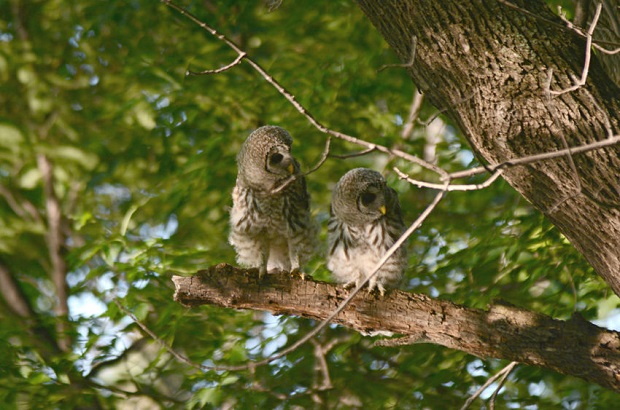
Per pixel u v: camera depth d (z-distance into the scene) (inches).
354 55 641.0
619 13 340.2
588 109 285.9
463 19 298.0
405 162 546.0
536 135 289.7
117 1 599.5
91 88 702.5
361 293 332.2
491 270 499.2
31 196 762.2
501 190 522.0
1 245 712.4
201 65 611.5
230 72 612.4
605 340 307.0
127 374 520.1
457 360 486.6
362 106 611.8
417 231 529.3
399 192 531.5
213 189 585.0
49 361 490.0
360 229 418.9
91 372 530.3
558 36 294.7
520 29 295.0
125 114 619.5
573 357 308.7
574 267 466.6
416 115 594.9
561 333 311.9
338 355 513.3
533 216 477.4
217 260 533.6
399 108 642.2
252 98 608.1
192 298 327.3
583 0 314.8
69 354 490.0
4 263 734.5
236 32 615.2
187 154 614.2
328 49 646.5
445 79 303.3
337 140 591.8
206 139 603.5
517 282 502.0
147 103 601.0
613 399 470.3
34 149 653.3
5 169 730.8
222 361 493.4
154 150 641.6
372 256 421.7
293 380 510.6
